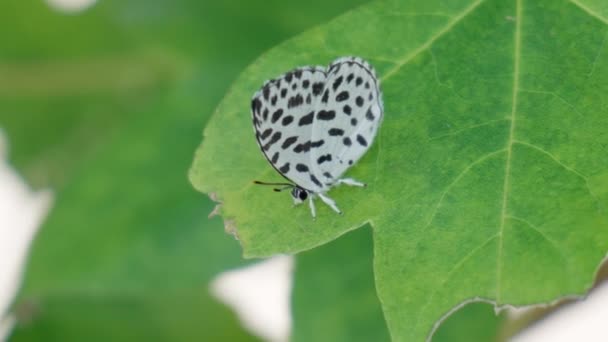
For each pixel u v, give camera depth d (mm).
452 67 194
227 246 218
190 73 234
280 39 233
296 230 189
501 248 185
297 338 217
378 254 186
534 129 189
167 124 231
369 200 189
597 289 215
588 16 194
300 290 218
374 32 195
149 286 218
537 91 191
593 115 189
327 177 189
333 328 216
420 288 184
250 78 193
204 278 217
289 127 187
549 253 183
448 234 186
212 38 235
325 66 194
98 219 223
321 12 232
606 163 186
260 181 191
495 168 188
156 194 224
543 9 195
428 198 188
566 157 188
